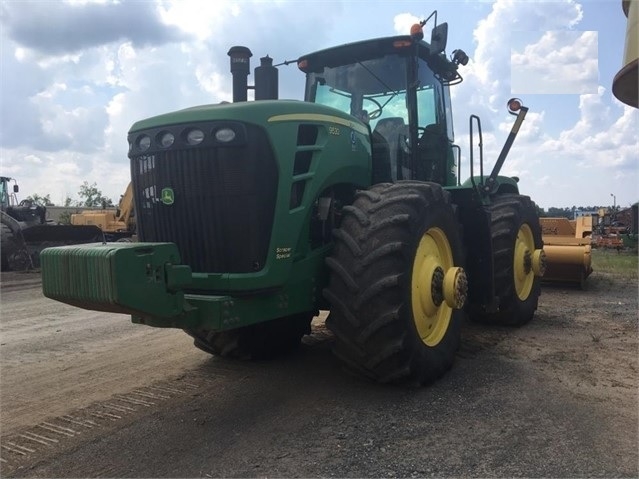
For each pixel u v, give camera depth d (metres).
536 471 2.60
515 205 5.71
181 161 3.40
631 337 5.20
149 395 3.78
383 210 3.60
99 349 5.12
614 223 24.48
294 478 2.59
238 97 4.07
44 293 2.92
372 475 2.60
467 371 4.12
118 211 18.36
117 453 2.91
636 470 2.60
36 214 16.95
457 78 5.52
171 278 2.90
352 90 4.96
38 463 2.82
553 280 8.84
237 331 4.30
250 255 3.29
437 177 5.30
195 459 2.82
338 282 3.53
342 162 3.88
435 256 4.05
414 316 3.69
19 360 4.80
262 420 3.29
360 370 3.63
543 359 4.43
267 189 3.31
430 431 3.07
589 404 3.42
